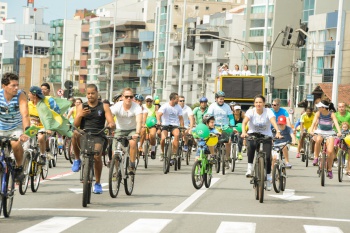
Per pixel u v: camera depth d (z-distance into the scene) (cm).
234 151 5081
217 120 4916
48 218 2694
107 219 2702
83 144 3088
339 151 4547
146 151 5138
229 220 2755
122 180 3488
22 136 2558
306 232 2528
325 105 4481
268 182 3509
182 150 5484
